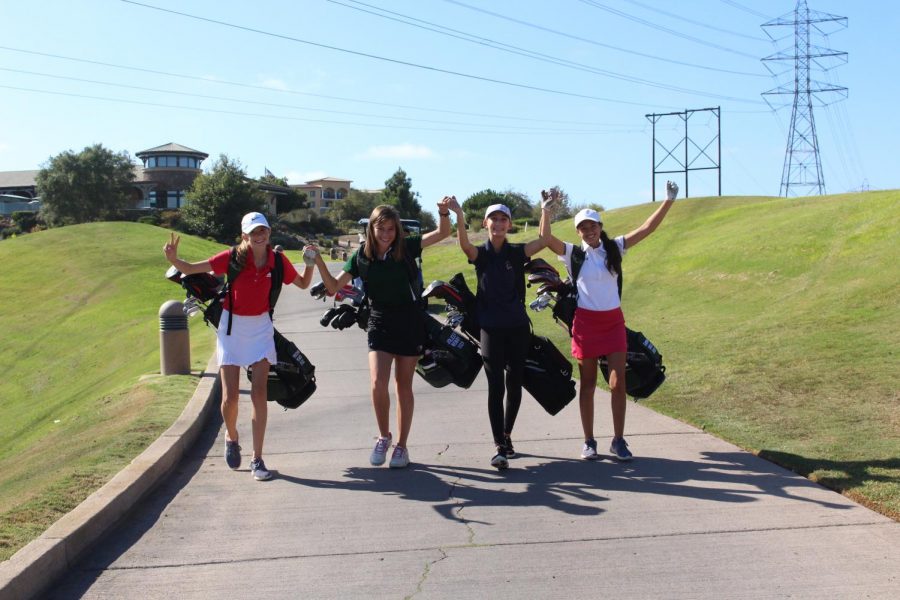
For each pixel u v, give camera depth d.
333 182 123.50
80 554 4.58
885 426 6.62
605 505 5.17
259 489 5.77
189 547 4.70
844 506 4.98
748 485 5.45
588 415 6.20
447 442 6.93
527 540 4.64
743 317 13.16
